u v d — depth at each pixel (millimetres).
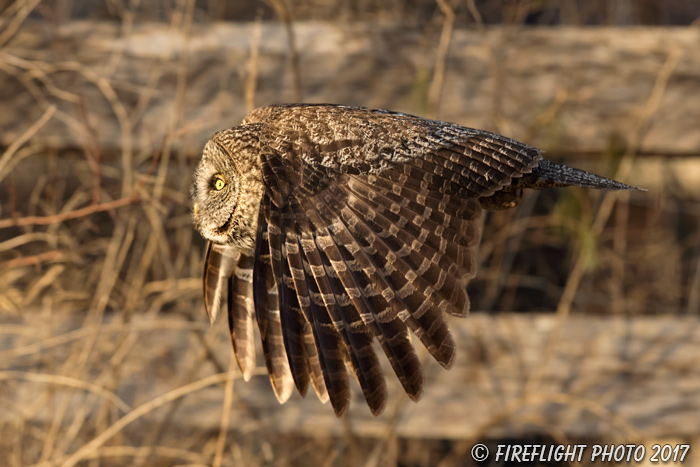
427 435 13195
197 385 11797
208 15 16328
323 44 14188
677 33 14188
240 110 13758
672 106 13828
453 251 7730
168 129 13023
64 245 14156
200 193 9359
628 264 16625
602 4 17922
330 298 7590
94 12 16453
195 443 13352
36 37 13945
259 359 13180
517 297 16844
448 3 14031
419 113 13812
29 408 12797
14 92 13641
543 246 17406
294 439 13602
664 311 16188
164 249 13328
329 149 8203
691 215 17125
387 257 7668
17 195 15438
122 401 12984
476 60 14008
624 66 14000
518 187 9000
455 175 8039
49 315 13172
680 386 13227
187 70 13883
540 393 13180
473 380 13305
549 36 14188
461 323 13492
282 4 13297
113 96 13289
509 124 13875
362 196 7961
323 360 7426
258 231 7922
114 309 13852
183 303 13430
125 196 13336
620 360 13328
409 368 7277
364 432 13180
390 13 15578
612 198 14383
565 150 13781
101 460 13016
